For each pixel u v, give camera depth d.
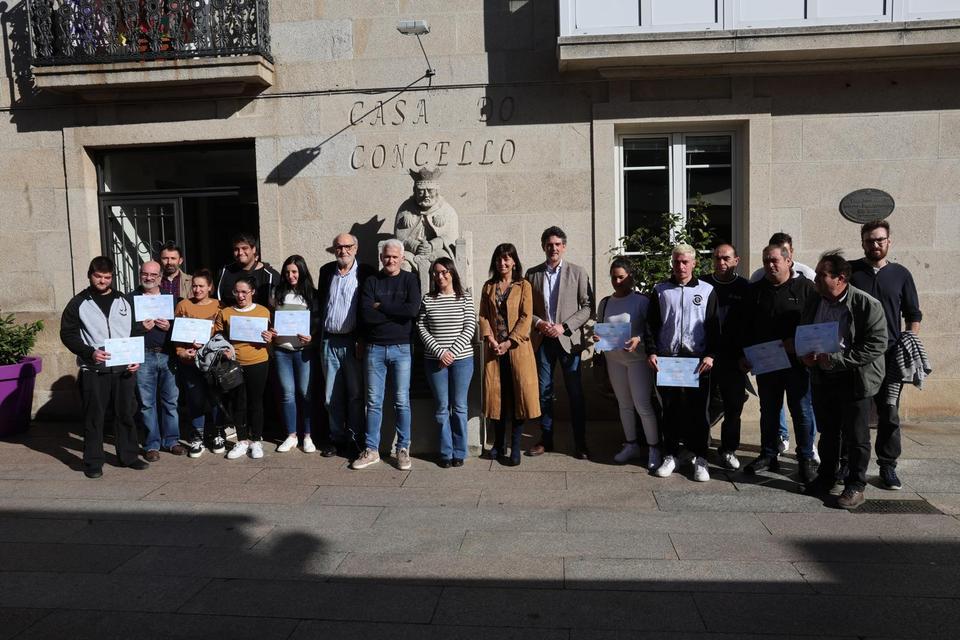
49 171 7.51
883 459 4.99
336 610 3.37
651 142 7.26
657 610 3.33
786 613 3.29
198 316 6.03
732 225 7.24
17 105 7.49
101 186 7.72
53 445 6.58
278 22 7.23
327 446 6.14
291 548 4.11
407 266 6.09
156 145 7.54
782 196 6.93
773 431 5.29
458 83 7.12
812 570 3.73
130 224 7.77
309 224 7.32
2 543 4.23
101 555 4.04
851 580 3.61
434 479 5.38
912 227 6.86
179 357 5.91
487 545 4.11
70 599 3.51
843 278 4.57
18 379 6.89
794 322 5.09
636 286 6.52
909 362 4.86
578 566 3.82
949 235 6.83
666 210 7.28
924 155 6.81
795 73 6.80
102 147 7.54
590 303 6.01
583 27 6.61
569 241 7.12
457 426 5.65
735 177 7.20
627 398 5.67
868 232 5.11
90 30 7.08
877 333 4.48
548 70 7.02
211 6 6.96
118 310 5.71
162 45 7.10
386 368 5.67
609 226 7.07
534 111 7.07
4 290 7.65
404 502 4.87
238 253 6.11
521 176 7.13
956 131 6.77
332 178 7.28
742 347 5.34
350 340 5.82
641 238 7.05
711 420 6.00
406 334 5.62
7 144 7.55
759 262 6.95
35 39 7.14
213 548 4.12
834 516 4.51
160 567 3.87
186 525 4.49
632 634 3.12
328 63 7.21
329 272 5.96
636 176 7.30
